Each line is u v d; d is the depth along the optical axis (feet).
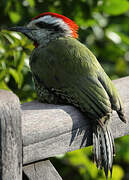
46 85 25.63
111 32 40.91
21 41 29.45
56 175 18.21
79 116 19.72
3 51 29.14
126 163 50.98
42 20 28.96
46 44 28.19
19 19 35.14
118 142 39.96
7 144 15.89
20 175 16.69
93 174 38.17
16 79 29.60
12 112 15.67
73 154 35.45
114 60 45.73
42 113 18.08
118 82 24.70
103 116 20.88
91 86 22.74
